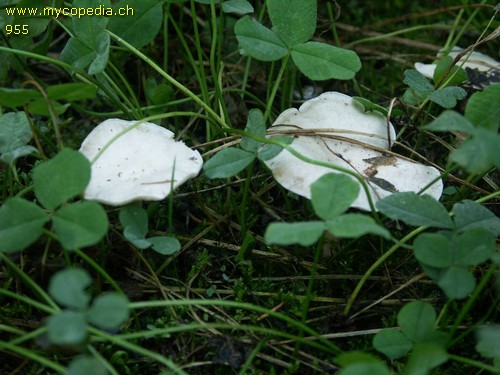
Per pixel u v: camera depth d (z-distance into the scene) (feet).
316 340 0.77
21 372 0.73
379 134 0.89
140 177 0.77
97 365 0.56
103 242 0.79
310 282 0.74
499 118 0.73
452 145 1.05
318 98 0.91
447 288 0.66
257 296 0.84
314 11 0.83
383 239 0.88
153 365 0.75
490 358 0.76
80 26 0.87
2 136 0.79
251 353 0.76
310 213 0.91
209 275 0.87
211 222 0.92
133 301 0.82
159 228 0.91
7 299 0.81
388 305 0.83
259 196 0.95
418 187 0.82
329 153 0.86
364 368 0.58
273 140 0.78
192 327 0.69
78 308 0.56
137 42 0.99
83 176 0.66
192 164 0.79
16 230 0.66
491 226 0.72
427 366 0.59
